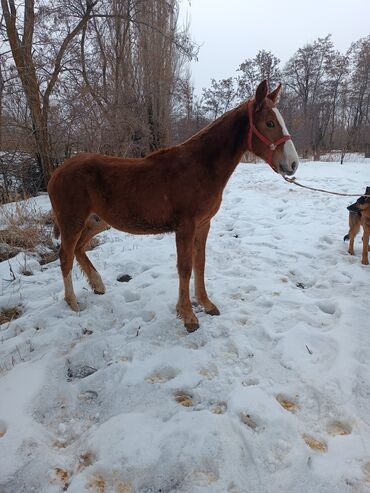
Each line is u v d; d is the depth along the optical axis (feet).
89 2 33.94
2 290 14.51
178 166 10.66
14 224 19.70
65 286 12.55
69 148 35.78
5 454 6.98
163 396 8.52
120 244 19.63
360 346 10.09
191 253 11.13
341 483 6.28
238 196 30.60
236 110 10.79
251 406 7.91
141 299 13.12
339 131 117.60
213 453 6.87
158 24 46.32
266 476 6.52
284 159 10.17
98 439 7.34
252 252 17.76
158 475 6.60
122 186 10.95
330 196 30.14
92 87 34.06
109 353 10.28
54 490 6.45
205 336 10.84
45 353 10.23
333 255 17.12
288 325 11.35
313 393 8.50
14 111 31.99
